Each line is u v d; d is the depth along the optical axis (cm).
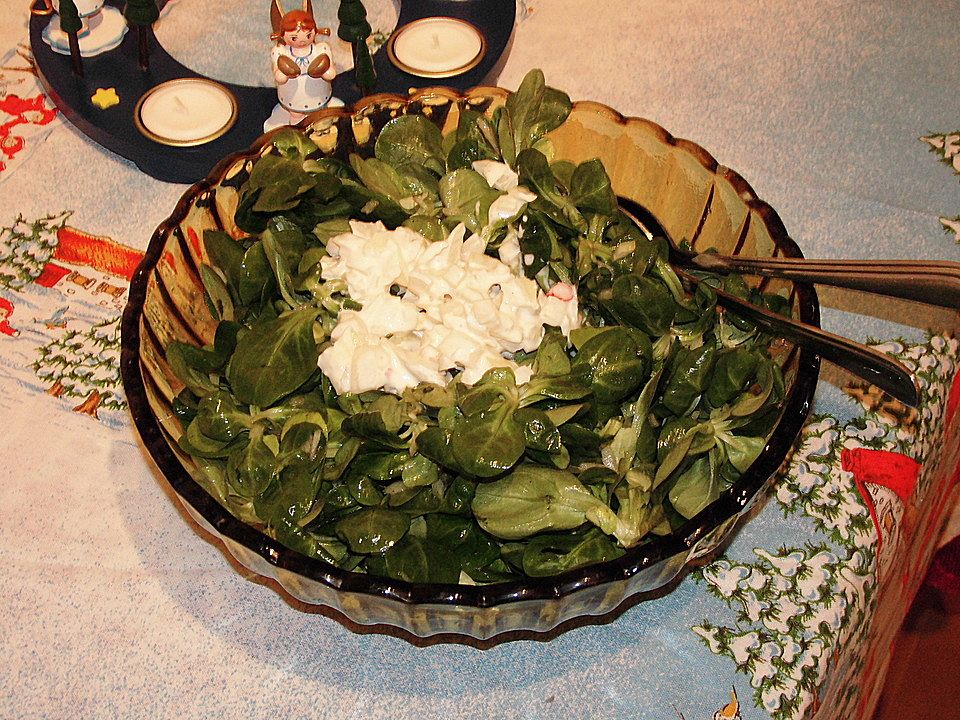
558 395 56
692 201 72
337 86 90
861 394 73
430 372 57
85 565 66
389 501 56
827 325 77
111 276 81
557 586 48
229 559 67
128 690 62
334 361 58
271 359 59
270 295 65
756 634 63
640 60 94
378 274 61
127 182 87
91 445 72
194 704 61
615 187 77
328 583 49
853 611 65
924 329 76
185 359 61
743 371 58
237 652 63
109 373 76
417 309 60
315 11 100
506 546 57
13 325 78
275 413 60
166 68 91
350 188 66
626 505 55
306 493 55
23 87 93
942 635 121
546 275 65
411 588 49
